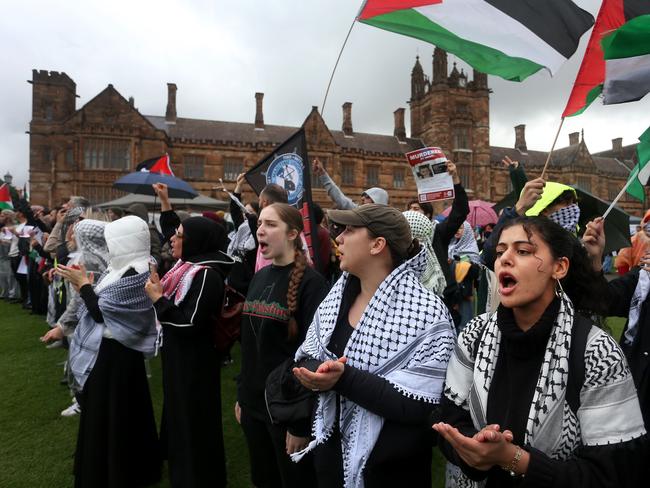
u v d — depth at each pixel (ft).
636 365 9.04
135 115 112.47
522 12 10.38
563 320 4.86
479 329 5.73
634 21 7.49
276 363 8.66
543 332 4.80
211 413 10.21
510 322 5.00
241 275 13.97
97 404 10.26
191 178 120.98
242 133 130.93
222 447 10.54
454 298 14.43
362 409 6.05
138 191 31.65
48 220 30.89
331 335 6.81
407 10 10.66
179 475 9.87
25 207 35.96
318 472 6.63
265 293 9.01
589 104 9.33
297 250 9.19
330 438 6.50
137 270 10.91
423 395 5.74
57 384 18.58
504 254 5.07
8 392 17.69
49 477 11.69
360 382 5.74
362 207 6.77
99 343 10.51
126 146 111.45
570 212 10.10
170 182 30.71
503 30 10.40
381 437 5.94
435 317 6.23
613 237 13.98
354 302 7.04
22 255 35.19
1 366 20.89
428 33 10.79
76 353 10.63
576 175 157.07
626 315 9.50
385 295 6.29
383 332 6.15
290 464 8.22
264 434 9.33
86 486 10.01
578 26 10.36
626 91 7.90
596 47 9.30
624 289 9.31
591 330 4.89
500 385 5.12
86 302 10.43
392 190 139.85
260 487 9.62
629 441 4.36
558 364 4.65
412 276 6.53
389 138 150.20
